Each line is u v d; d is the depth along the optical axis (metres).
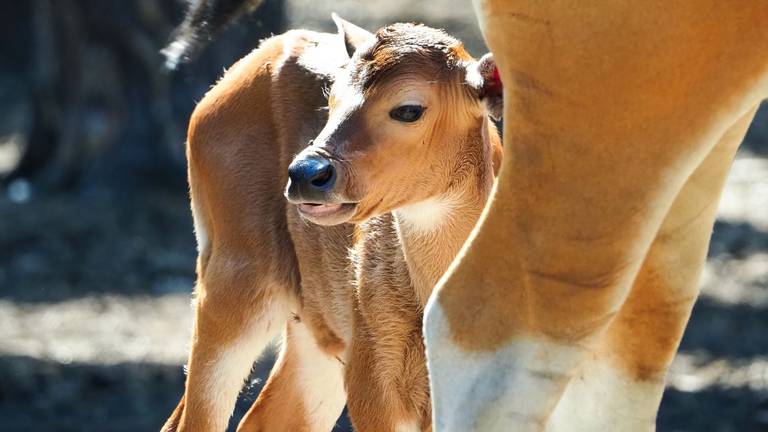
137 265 38.47
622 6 11.47
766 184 49.84
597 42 11.59
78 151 44.78
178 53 16.83
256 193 17.73
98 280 37.38
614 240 11.97
